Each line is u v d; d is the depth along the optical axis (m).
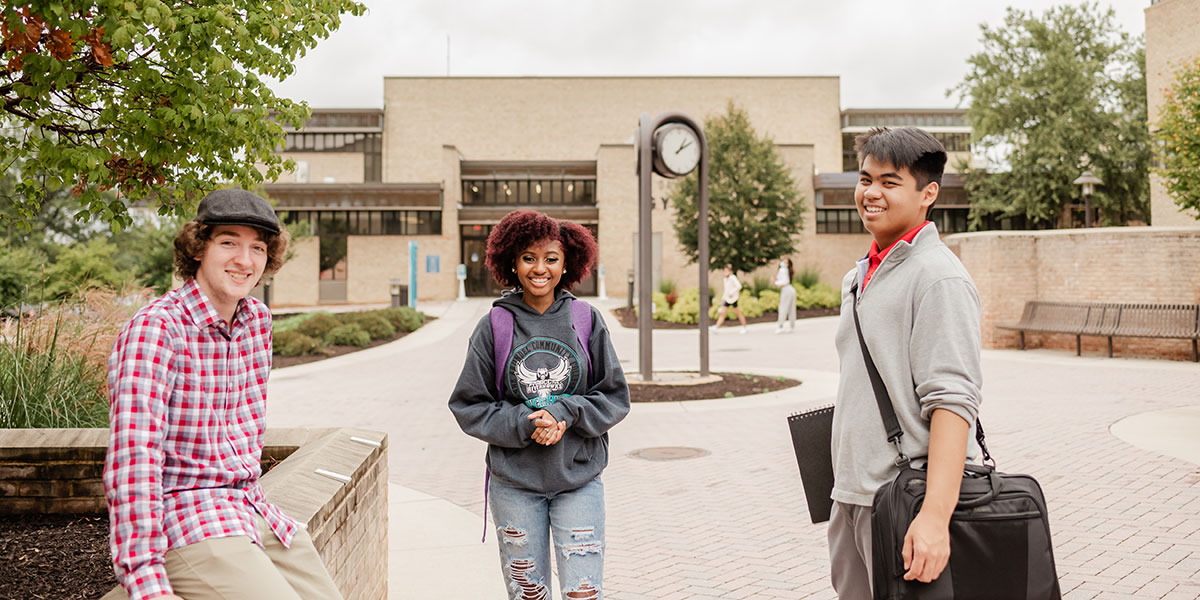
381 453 3.59
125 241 27.98
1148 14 24.52
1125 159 34.22
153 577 1.59
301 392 11.91
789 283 21.44
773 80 45.31
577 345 2.74
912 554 1.85
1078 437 7.23
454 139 43.53
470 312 29.28
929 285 2.01
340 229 38.47
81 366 5.86
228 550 1.74
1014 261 16.06
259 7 3.26
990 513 1.85
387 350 18.80
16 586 3.06
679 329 23.83
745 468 6.69
